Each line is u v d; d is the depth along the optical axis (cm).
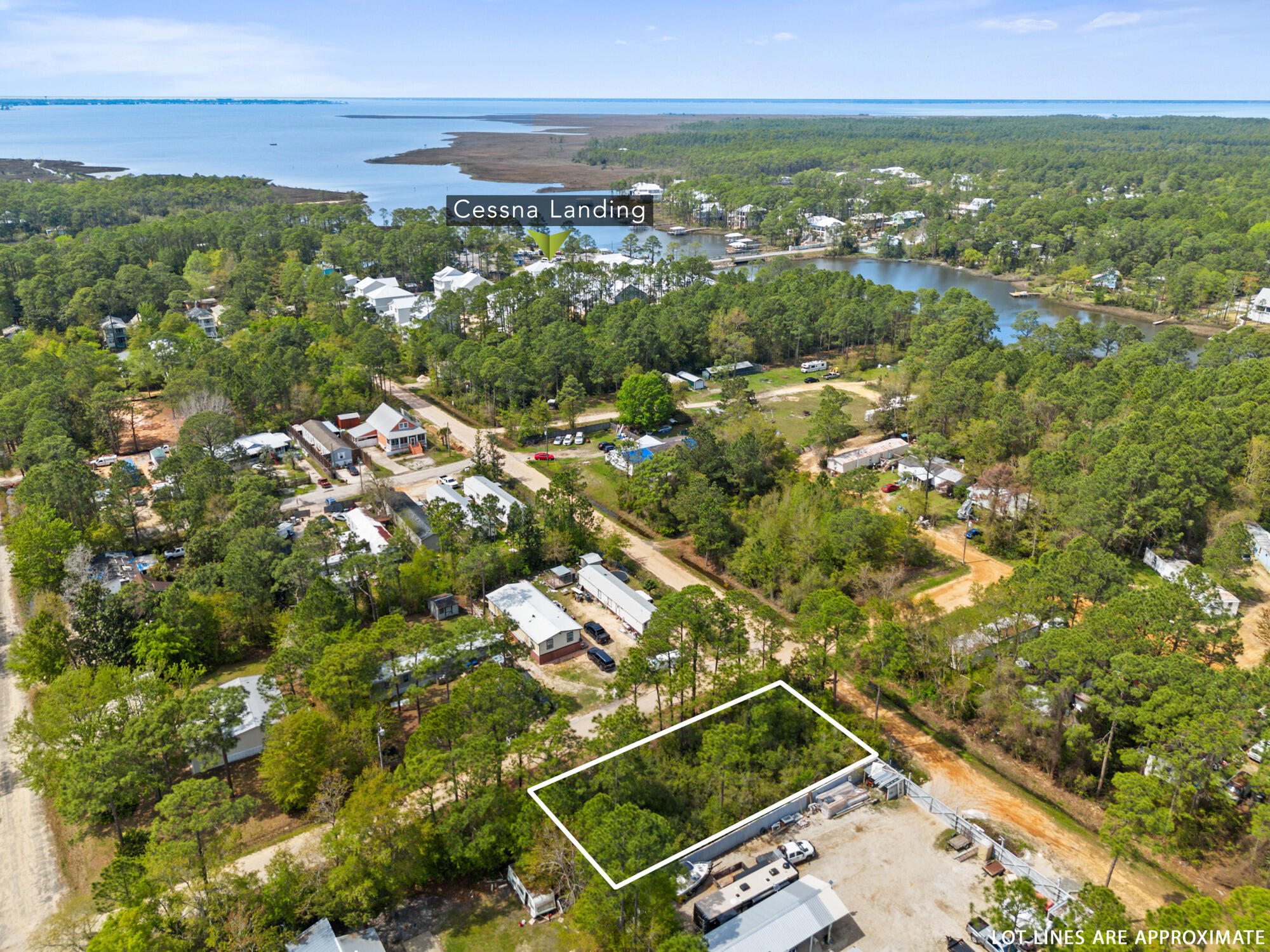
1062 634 6481
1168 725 5584
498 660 7606
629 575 9456
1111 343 17938
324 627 7469
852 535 8975
